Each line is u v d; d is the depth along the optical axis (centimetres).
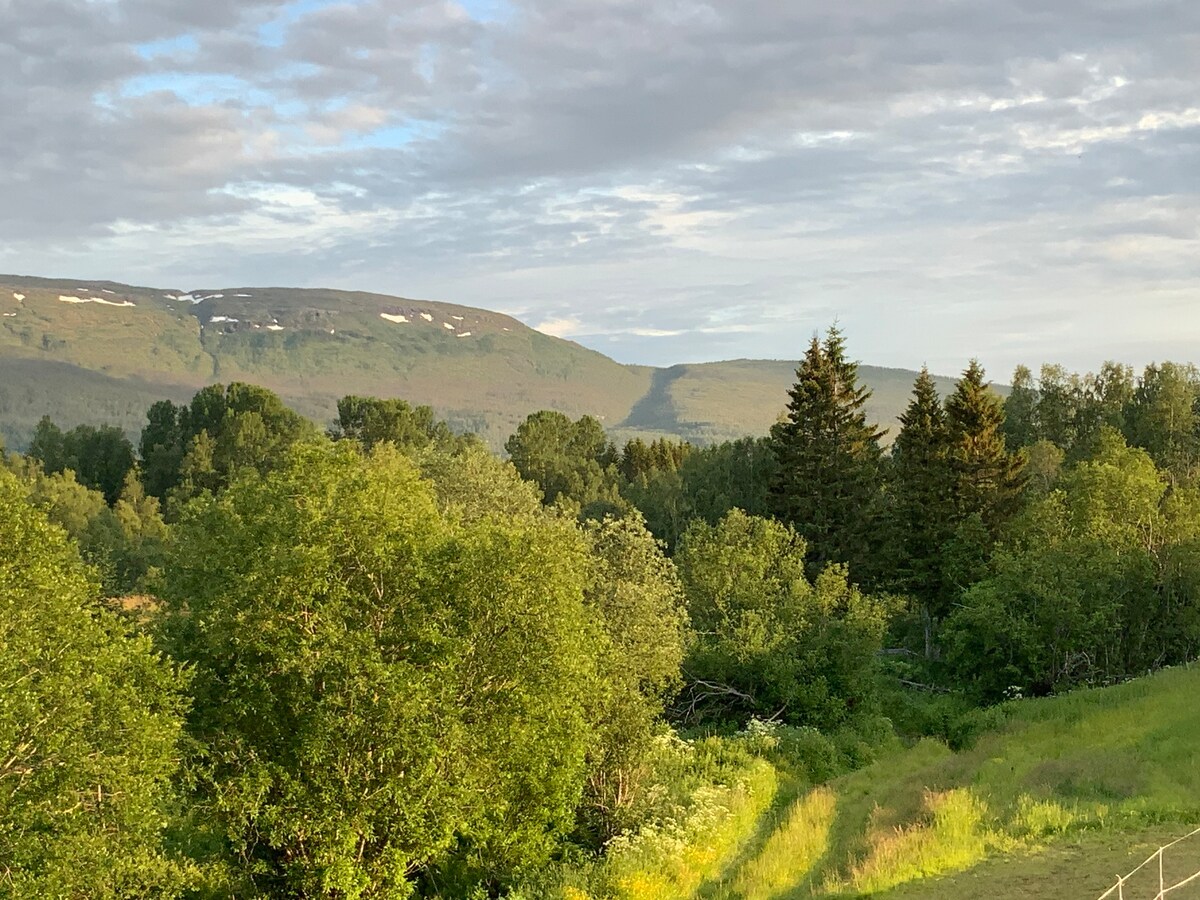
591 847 2831
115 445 14175
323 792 2311
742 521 4894
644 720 2966
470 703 2509
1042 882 1880
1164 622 4822
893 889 1950
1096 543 4659
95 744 1945
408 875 2792
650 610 3316
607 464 14125
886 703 4531
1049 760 2973
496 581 2498
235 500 3002
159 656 2116
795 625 4309
